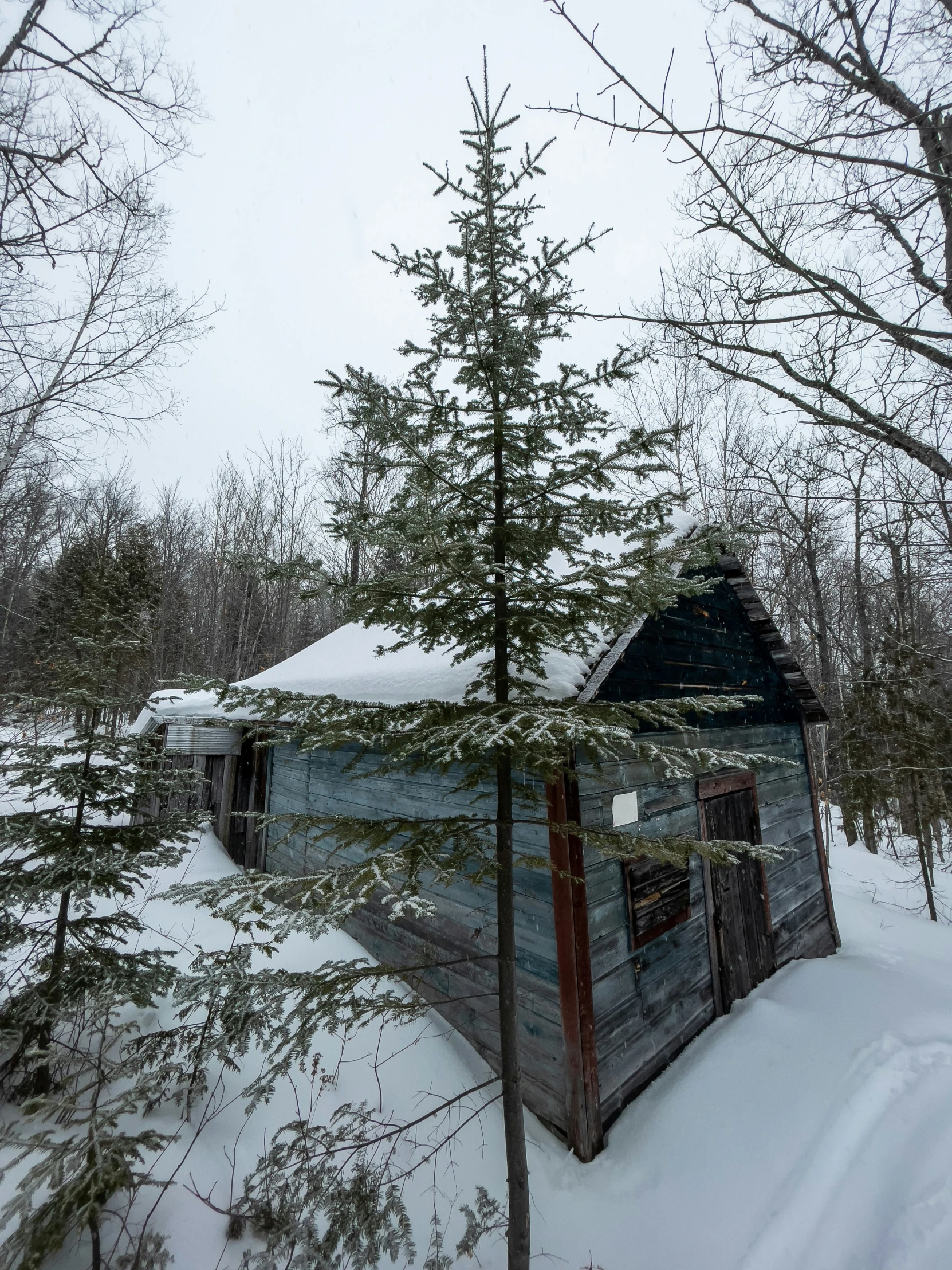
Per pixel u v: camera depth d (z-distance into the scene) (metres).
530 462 2.64
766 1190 2.89
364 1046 3.80
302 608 24.19
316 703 2.34
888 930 7.12
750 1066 3.83
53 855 3.08
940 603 10.38
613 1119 3.46
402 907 1.58
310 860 6.26
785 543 12.42
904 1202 2.78
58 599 15.19
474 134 2.43
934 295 3.68
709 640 5.45
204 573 25.14
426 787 4.72
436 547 1.93
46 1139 2.55
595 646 3.52
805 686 6.56
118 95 6.14
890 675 9.07
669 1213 2.83
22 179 5.88
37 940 3.05
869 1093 3.49
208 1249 2.38
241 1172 2.77
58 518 15.60
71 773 3.10
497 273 2.49
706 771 5.06
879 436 4.12
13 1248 1.84
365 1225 2.05
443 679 3.94
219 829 8.18
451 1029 4.13
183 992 2.14
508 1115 2.24
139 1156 2.18
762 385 4.44
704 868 4.83
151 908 5.32
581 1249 2.68
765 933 5.52
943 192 3.42
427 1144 3.14
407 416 2.44
